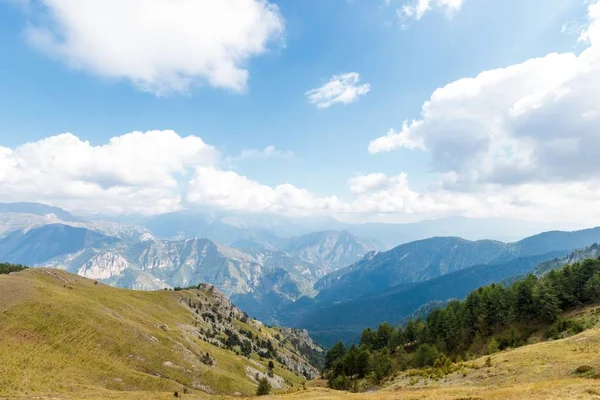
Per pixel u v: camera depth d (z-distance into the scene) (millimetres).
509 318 133750
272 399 77812
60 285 188500
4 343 98188
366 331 171125
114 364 114188
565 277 137500
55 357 101500
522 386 48312
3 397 63656
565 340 73750
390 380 107125
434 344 135750
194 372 137875
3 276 150500
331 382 131375
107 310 156875
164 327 186750
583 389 39469
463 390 54562
